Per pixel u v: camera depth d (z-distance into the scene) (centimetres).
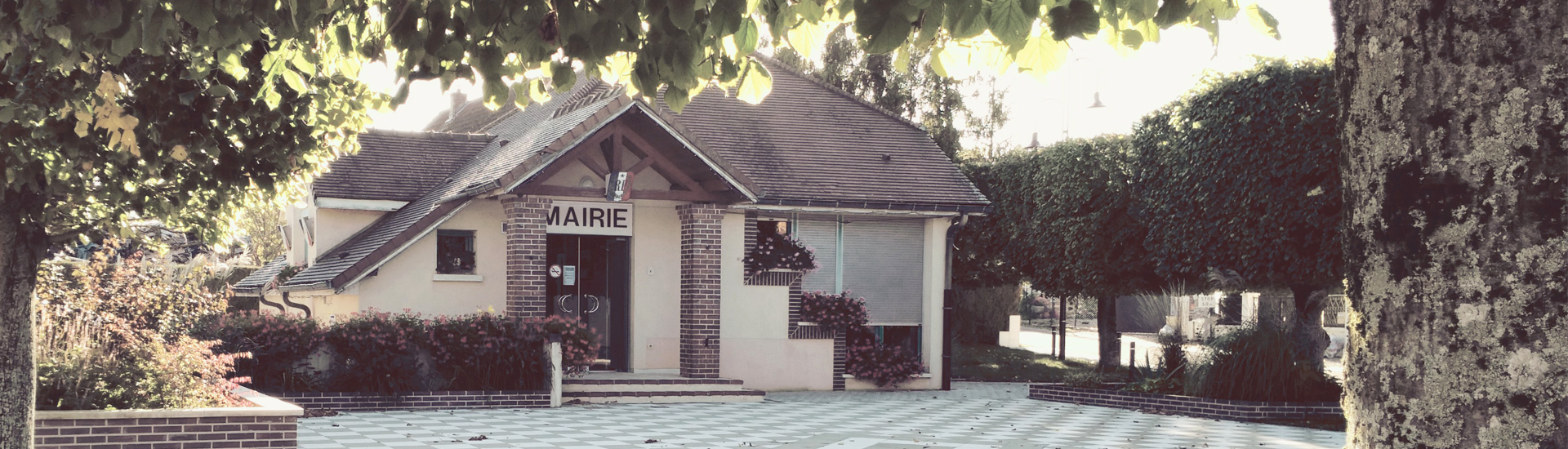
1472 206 262
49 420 999
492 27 511
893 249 2288
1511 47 257
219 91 646
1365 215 285
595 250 2014
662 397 1864
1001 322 3847
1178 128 2172
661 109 2330
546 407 1738
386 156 2289
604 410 1708
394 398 1638
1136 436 1482
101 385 1068
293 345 1622
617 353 2022
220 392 1184
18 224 705
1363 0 285
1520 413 256
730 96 2489
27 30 482
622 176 1836
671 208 2045
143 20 471
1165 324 2141
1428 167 268
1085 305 5406
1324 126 1920
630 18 461
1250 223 2014
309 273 2044
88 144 653
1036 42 455
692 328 1969
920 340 2311
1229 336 1841
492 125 2788
